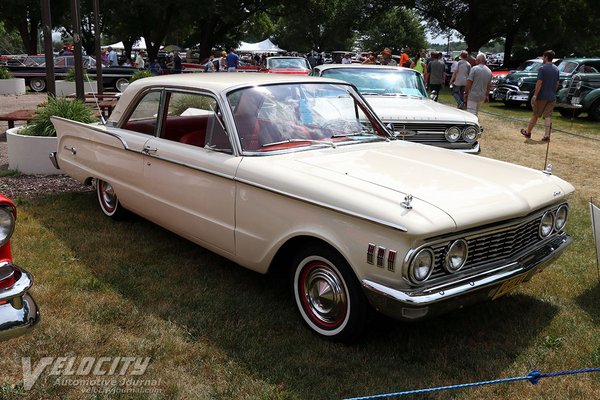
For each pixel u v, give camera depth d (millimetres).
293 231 3490
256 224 3748
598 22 37781
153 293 4082
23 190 6551
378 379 3139
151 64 31359
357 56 41906
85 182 5770
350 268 3275
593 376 3234
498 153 10008
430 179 3537
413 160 3971
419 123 7652
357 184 3357
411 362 3340
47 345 3350
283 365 3242
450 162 4023
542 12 35656
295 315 3838
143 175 4762
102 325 3605
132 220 5625
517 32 39000
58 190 6621
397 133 4945
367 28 40781
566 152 10312
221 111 4059
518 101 18219
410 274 2959
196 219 4250
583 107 15547
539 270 3729
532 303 4145
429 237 2957
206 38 39250
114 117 5250
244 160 3838
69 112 7633
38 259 4547
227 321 3701
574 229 5836
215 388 3018
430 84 16969
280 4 39969
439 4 36812
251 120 4070
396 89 8945
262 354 3344
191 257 4781
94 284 4133
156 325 3631
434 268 3100
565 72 16953
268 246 3701
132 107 5027
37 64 21562
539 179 3877
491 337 3645
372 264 3080
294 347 3434
